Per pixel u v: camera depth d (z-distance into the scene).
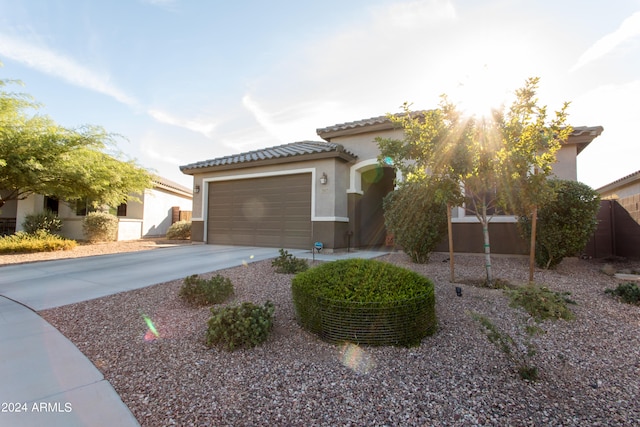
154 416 2.58
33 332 4.28
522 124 5.50
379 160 6.63
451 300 5.34
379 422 2.47
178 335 4.16
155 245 14.53
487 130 5.52
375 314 3.79
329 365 3.37
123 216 20.28
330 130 12.89
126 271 8.00
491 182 5.88
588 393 2.86
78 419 2.53
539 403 2.70
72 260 9.96
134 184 16.66
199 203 14.80
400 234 8.75
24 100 12.52
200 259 9.64
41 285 6.65
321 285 4.24
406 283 4.20
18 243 12.09
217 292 5.29
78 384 3.04
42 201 17.98
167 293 5.91
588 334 4.12
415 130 6.11
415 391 2.87
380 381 3.04
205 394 2.88
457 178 5.94
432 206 8.27
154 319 4.70
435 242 8.61
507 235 10.18
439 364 3.36
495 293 5.72
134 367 3.37
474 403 2.69
